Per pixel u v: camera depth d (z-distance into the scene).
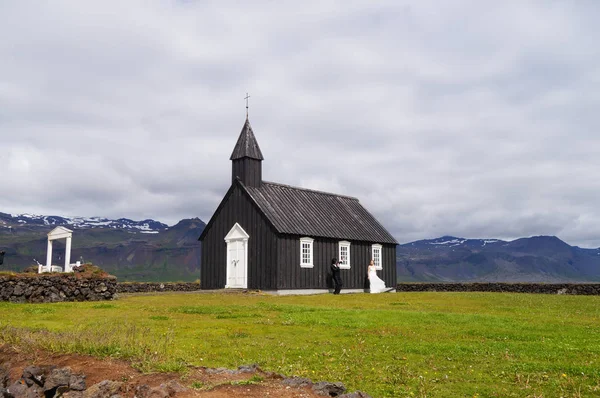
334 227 45.88
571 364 13.09
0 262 31.52
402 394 10.76
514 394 10.66
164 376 9.81
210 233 44.84
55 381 10.01
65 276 30.97
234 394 8.82
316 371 12.66
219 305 27.52
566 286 44.84
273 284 39.56
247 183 43.06
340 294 39.69
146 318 21.59
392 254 51.62
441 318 21.64
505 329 18.70
